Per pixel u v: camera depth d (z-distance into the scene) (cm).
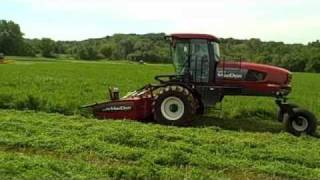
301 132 1677
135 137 1366
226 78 1770
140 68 7200
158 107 1702
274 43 7931
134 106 1738
